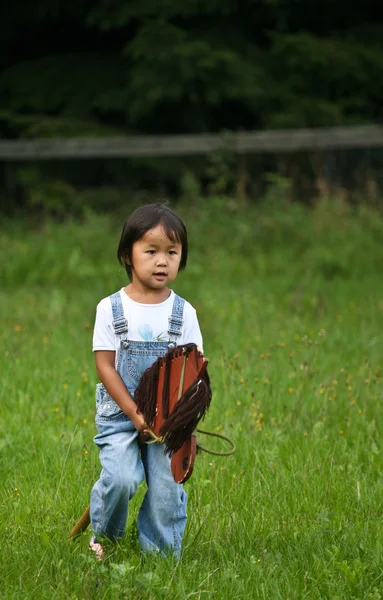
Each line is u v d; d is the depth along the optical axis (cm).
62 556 461
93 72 2141
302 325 1006
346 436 670
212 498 545
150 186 2056
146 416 436
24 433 656
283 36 1936
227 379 752
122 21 2012
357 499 548
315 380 781
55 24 2281
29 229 1712
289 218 1522
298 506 536
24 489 557
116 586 418
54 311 1093
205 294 1215
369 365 789
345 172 1752
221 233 1505
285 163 1780
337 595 430
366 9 2166
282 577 446
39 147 1830
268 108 2030
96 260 1431
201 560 469
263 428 670
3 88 2166
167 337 456
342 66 1962
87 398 737
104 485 451
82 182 2077
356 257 1410
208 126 2128
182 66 1884
